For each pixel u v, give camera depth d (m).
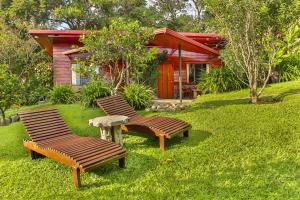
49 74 18.31
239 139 6.94
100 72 12.12
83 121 9.34
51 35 14.83
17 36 22.12
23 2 28.81
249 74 10.38
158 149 6.83
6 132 8.25
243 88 14.17
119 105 8.71
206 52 16.00
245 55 10.41
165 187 5.02
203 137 7.38
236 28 10.07
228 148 6.50
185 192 4.81
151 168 5.82
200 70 17.84
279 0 9.35
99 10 30.44
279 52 13.48
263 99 10.78
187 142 7.14
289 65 14.80
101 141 6.14
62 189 5.20
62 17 29.31
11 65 19.97
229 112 9.23
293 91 11.62
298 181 4.85
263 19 9.72
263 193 4.59
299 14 9.30
